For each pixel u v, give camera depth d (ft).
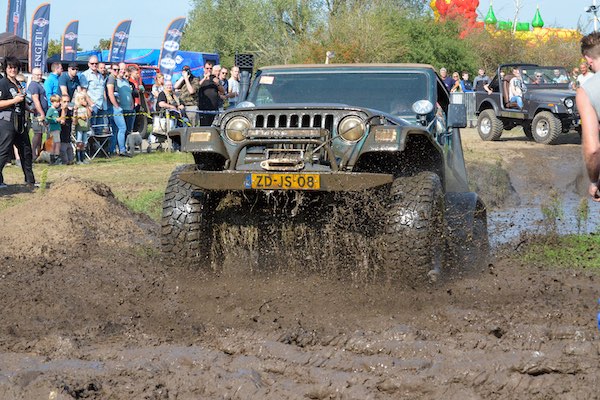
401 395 14.29
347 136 21.35
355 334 17.34
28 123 46.44
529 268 25.08
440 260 21.80
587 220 35.06
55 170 49.80
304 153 21.33
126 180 45.32
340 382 14.65
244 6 147.33
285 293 21.26
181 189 22.17
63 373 15.28
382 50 104.99
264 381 15.02
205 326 18.70
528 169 56.24
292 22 139.03
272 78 26.81
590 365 14.99
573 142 72.84
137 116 64.23
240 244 22.79
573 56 135.23
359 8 109.70
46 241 26.91
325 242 22.35
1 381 14.78
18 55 89.10
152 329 18.58
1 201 37.27
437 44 115.34
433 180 21.53
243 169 21.45
